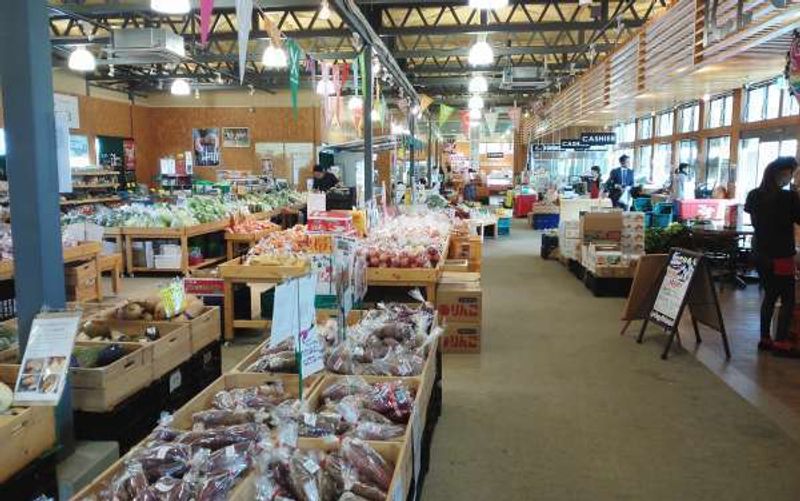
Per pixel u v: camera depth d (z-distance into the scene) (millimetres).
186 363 3760
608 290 7715
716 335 5848
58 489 2688
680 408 4094
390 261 5504
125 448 3145
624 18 11336
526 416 3967
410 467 2299
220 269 5551
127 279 8914
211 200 10945
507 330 6082
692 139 13461
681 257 5391
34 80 2830
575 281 8789
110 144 17906
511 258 11109
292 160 19344
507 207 20359
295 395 2793
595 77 11773
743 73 6738
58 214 3002
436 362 3721
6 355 3211
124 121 18359
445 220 9289
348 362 3088
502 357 5203
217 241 10031
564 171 23438
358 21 7824
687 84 7738
